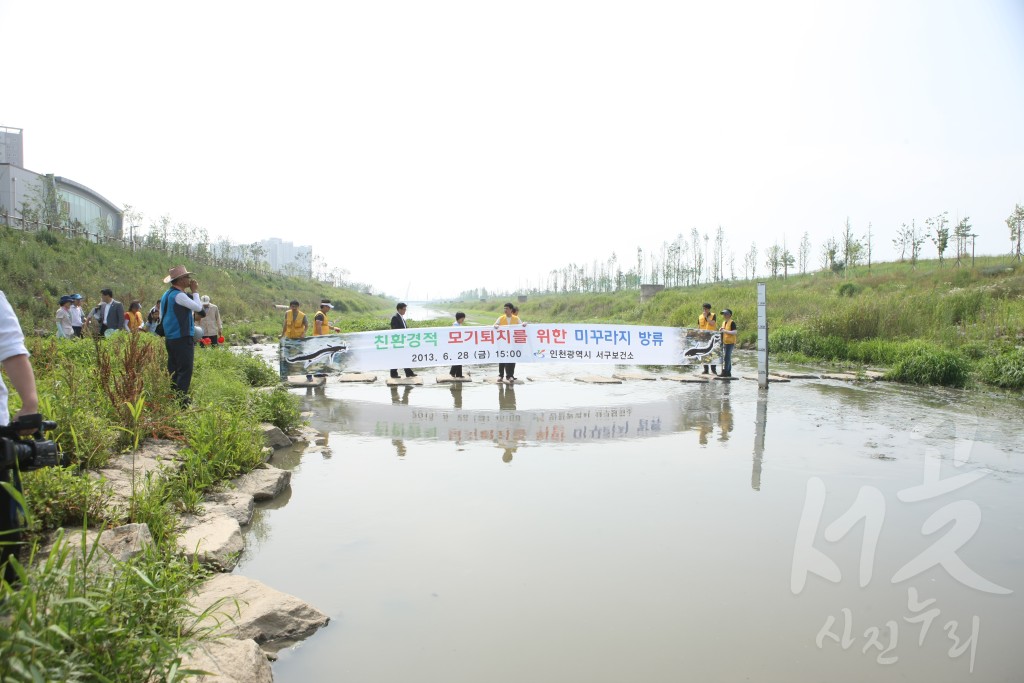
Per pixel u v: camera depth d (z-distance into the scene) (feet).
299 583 12.66
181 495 15.62
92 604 7.42
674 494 17.83
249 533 15.12
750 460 21.39
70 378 19.29
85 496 12.53
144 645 8.02
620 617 11.46
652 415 29.55
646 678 9.69
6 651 6.52
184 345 22.70
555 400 34.04
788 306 75.25
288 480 18.95
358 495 17.80
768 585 12.69
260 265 174.50
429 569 13.26
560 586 12.57
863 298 59.93
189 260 122.42
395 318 41.78
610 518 16.03
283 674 9.73
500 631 10.99
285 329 39.19
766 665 10.09
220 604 10.28
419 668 9.91
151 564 9.94
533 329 41.19
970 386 38.83
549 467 20.53
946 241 94.22
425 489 18.29
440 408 31.53
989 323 50.26
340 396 35.55
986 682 9.71
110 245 96.37
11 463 8.10
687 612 11.66
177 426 19.93
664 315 94.12
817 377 43.21
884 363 48.78
